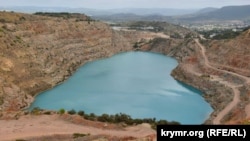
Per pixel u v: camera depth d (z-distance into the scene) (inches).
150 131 2532.0
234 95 4365.2
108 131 2509.8
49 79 5482.3
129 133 2458.2
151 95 4847.4
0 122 2716.5
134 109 4106.8
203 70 6131.9
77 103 4365.2
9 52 5157.5
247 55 5856.3
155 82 5807.1
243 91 4453.7
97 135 2234.3
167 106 4286.4
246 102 3826.3
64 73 6215.6
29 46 5954.7
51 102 4436.5
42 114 2984.7
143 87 5364.2
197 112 4062.5
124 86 5398.6
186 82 5782.5
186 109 4183.1
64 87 5354.3
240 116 3292.3
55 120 2792.8
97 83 5644.7
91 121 2726.4
